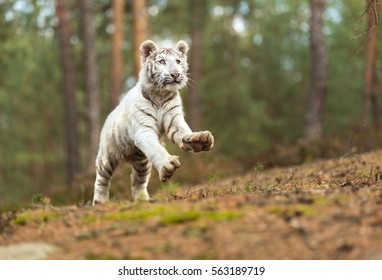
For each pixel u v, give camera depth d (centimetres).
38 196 792
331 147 1614
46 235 592
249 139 3177
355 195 616
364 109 1986
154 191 1363
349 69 2883
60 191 1616
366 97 1980
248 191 755
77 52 2694
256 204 595
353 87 2962
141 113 760
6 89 2836
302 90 3369
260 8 3366
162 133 792
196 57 3203
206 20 3231
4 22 2348
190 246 516
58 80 2864
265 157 1675
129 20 2770
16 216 666
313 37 2094
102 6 2444
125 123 779
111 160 827
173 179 1548
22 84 2739
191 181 1526
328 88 3055
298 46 3338
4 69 2609
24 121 3191
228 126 3284
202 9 3139
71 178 2305
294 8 3366
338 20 2809
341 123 3045
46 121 3222
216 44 3462
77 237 571
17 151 3291
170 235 542
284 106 3425
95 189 857
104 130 828
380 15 1650
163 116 773
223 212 570
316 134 2098
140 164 834
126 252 520
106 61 3089
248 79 3459
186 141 734
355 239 495
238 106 3281
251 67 3491
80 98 2947
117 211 634
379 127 2023
